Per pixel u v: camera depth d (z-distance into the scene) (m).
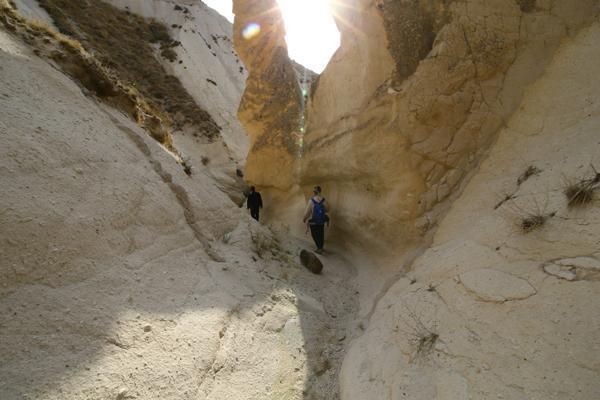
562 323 2.13
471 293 2.83
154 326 2.76
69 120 3.93
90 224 3.06
